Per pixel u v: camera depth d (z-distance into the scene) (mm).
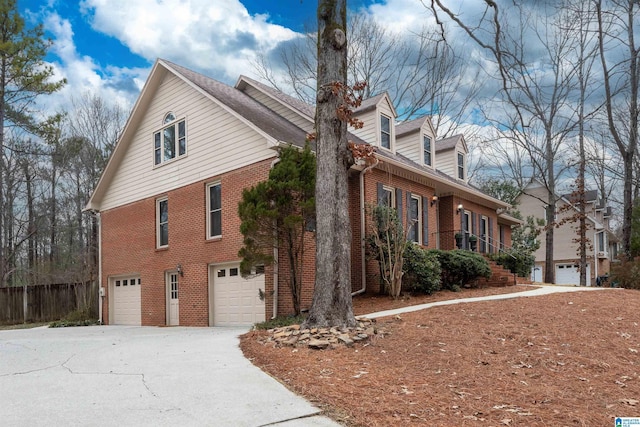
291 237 11523
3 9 22688
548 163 23547
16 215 31797
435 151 22141
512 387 5312
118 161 18219
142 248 16766
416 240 16953
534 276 34781
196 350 7910
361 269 14109
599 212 37375
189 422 4273
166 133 16312
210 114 14578
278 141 12219
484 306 9844
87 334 12422
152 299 16141
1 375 6395
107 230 18641
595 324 8031
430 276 13500
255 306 12812
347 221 8633
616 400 4969
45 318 20938
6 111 24797
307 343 7395
